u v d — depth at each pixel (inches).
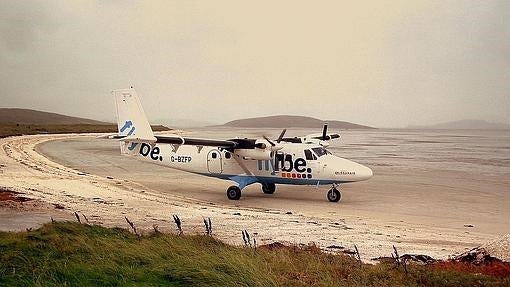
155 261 1076.5
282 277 1067.9
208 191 3302.2
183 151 3144.7
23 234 1291.8
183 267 1003.3
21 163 4746.6
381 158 7160.4
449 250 1633.9
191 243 1368.1
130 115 3213.6
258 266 1090.7
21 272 936.3
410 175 4675.2
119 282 927.7
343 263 1269.7
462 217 2426.2
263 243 1663.4
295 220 2194.9
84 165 4985.2
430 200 3021.7
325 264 1234.0
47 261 1016.9
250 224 2050.9
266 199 2977.4
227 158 2999.5
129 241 1352.1
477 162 6555.1
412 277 1153.4
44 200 2438.5
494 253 1333.7
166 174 4325.8
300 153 2886.3
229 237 1763.0
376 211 2586.1
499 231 2046.0
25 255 1061.1
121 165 5113.2
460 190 3555.6
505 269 1212.5
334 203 2861.7
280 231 1913.1
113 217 2080.5
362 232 1950.1
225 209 2507.4
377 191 3462.1
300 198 3041.3
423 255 1514.5
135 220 2034.9
